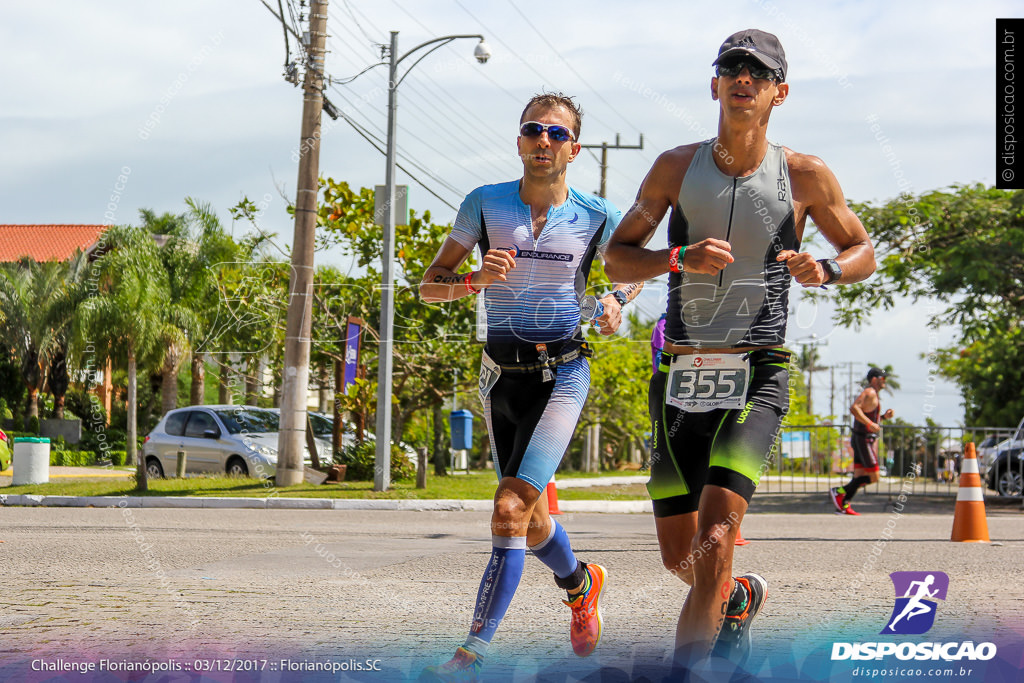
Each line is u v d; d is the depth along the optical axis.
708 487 3.87
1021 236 19.17
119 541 10.25
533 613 6.04
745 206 4.11
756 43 4.05
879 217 19.81
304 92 18.72
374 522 13.39
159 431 21.91
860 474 16.38
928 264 19.70
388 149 18.77
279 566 8.28
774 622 5.64
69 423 37.03
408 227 22.72
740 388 4.09
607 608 6.23
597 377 30.53
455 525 12.88
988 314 20.05
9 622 5.48
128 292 30.31
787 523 13.91
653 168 4.31
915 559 8.89
